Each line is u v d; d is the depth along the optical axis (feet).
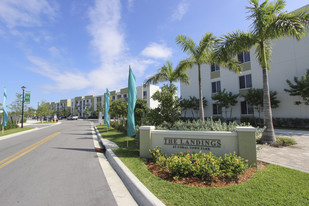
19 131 57.41
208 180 11.84
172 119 25.46
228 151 15.30
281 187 10.64
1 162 19.40
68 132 54.24
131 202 10.43
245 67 56.34
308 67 42.70
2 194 11.49
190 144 16.88
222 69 63.41
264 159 17.19
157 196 9.80
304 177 12.16
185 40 35.24
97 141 35.04
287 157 17.88
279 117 47.50
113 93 174.60
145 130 18.92
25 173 15.65
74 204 10.14
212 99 61.11
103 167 17.49
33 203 10.27
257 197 9.49
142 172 13.89
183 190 10.50
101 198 10.91
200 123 21.85
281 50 47.55
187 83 45.62
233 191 10.27
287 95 46.26
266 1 24.91
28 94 75.92
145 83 52.65
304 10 23.52
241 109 57.21
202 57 34.83
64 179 14.16
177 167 12.67
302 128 42.37
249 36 27.63
